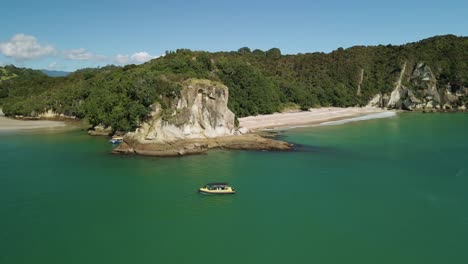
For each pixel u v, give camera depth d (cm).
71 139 10731
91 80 16925
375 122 14875
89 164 7594
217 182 6350
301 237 4425
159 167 7338
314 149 9138
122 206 5325
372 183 6378
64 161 7862
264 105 15350
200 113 9375
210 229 4622
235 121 10825
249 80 15275
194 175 6781
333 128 12862
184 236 4450
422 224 4778
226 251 4109
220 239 4378
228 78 14750
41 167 7356
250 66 16588
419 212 5144
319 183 6359
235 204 5400
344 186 6203
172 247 4191
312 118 15150
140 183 6322
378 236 4459
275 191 5941
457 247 4209
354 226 4712
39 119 16000
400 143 10062
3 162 7775
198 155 8388
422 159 8138
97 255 4019
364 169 7269
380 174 6931
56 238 4381
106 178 6606
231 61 15838
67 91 16775
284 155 8431
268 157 8212
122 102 9150
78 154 8562
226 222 4816
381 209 5238
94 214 5050
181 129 9056
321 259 3959
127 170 7125
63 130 12650
